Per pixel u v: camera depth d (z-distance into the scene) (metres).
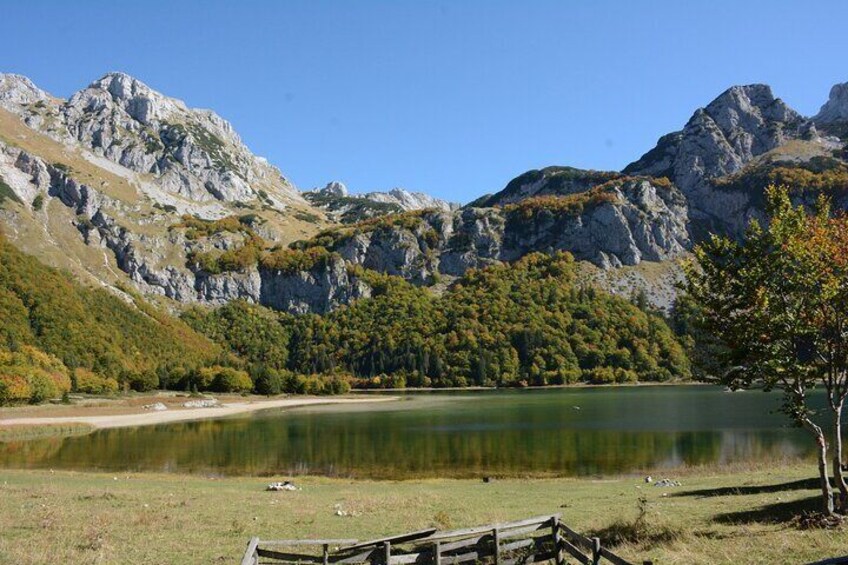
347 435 84.50
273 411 137.62
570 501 32.06
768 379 21.88
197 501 31.03
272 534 22.83
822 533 19.19
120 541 20.91
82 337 179.38
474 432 84.25
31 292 182.62
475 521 25.38
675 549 18.84
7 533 21.52
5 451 67.75
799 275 21.31
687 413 104.12
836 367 21.98
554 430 84.00
